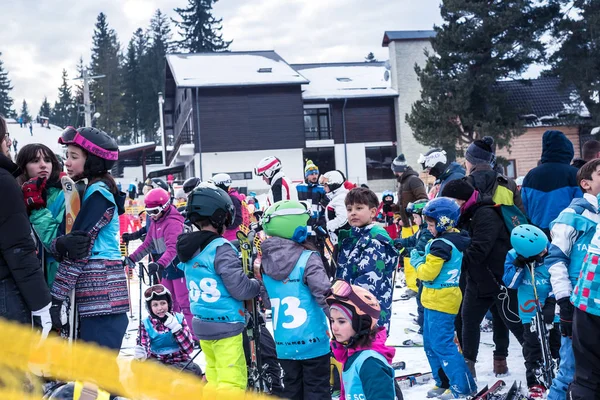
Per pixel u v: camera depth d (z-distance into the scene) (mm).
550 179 5387
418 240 5578
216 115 39125
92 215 3646
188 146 38719
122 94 95312
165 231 6422
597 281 3449
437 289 4750
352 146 41562
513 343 6512
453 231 4828
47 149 4098
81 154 3801
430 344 4871
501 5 32531
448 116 32250
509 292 4953
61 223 4000
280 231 3863
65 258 3617
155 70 95125
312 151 41312
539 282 4535
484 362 5785
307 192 8148
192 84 38312
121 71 99188
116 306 3752
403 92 41344
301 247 3898
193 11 87438
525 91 39469
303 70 45000
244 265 3936
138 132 98188
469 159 5922
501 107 33062
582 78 31734
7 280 3281
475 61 33062
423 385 5219
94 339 3668
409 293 9383
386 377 2836
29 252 3287
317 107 41438
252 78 39438
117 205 3857
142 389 2693
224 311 3865
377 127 41812
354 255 4391
